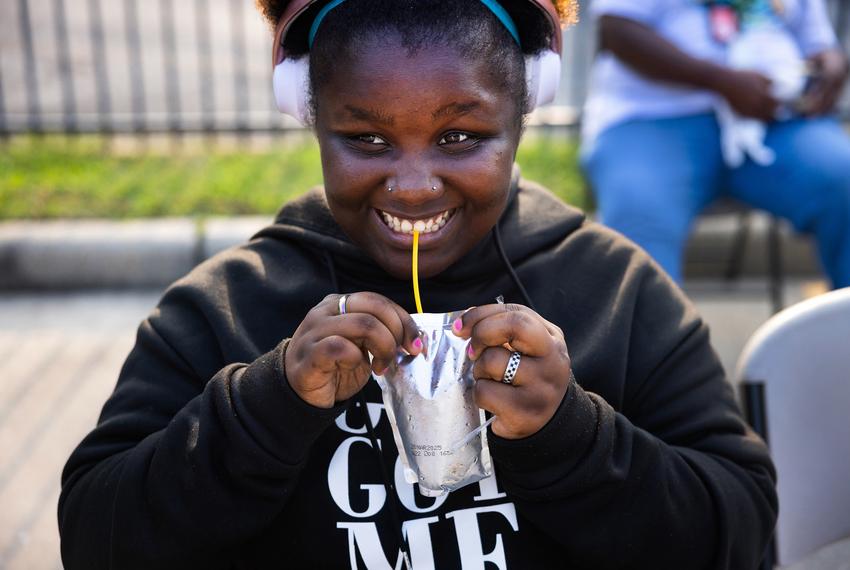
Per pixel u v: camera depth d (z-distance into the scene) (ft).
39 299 15.49
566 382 4.63
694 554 5.19
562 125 18.15
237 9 22.08
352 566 5.18
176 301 5.64
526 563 5.21
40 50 24.03
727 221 16.08
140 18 26.32
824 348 6.28
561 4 5.37
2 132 18.43
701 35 12.26
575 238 5.81
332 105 4.77
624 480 4.94
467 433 4.62
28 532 10.47
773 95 11.97
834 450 6.31
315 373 4.46
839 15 19.51
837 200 11.81
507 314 4.47
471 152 4.80
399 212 4.83
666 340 5.57
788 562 6.29
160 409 5.40
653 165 11.98
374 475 5.25
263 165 18.28
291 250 5.75
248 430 4.72
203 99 21.06
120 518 4.97
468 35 4.66
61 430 12.19
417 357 4.58
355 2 4.68
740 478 5.41
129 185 17.43
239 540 4.92
